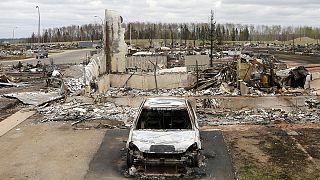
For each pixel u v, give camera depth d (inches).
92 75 917.2
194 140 413.1
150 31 4690.0
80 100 803.4
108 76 1026.1
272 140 526.0
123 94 920.3
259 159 448.5
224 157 455.2
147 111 472.7
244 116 683.4
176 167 399.9
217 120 652.1
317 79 1089.4
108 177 398.6
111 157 461.7
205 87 1003.3
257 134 557.6
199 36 4306.1
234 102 757.9
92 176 401.4
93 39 6245.1
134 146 406.3
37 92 959.0
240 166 425.7
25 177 399.2
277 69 1187.3
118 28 1111.6
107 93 936.3
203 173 403.5
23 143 523.2
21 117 682.2
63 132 580.1
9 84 1141.7
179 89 1010.1
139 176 398.0
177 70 1222.9
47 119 661.3
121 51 1122.7
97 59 1023.0
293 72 989.8
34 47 4539.9
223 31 4990.2
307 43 5575.8
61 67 1795.0
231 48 3656.5
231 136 548.4
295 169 415.2
